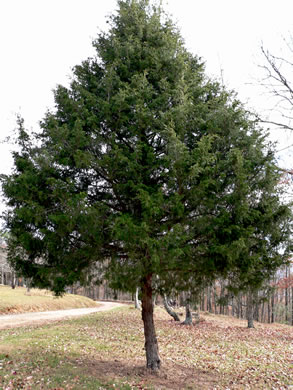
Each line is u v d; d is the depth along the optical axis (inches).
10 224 266.1
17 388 234.5
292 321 1267.2
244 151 274.2
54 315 896.9
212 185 257.0
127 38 324.2
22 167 272.2
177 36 337.4
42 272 248.2
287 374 333.7
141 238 218.8
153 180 284.0
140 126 277.1
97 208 257.8
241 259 245.6
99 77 338.0
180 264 248.8
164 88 291.9
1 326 649.6
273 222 256.7
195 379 293.3
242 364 372.2
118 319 744.3
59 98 305.0
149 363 295.6
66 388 235.8
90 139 274.2
